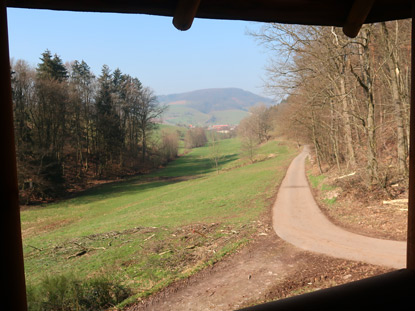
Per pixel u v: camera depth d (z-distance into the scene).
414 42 1.75
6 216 1.29
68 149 63.03
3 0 1.33
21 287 1.33
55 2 1.78
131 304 10.76
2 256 1.27
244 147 79.75
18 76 46.44
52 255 19.31
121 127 72.94
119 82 78.94
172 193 44.00
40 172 44.53
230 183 43.84
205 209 28.78
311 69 20.12
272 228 17.94
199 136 127.44
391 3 2.26
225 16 2.14
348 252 12.45
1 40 1.30
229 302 10.06
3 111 1.29
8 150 1.31
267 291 10.37
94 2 1.82
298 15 2.23
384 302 1.29
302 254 13.25
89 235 22.83
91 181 58.22
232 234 17.94
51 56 61.50
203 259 14.34
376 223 15.38
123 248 18.27
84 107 63.84
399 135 20.08
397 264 10.52
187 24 2.00
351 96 21.78
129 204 40.47
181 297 10.87
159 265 14.39
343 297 1.32
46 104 51.28
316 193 27.62
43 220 34.84
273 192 31.48
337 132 31.72
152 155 83.12
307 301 1.32
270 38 19.41
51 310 9.72
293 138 49.53
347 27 2.31
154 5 1.93
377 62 23.78
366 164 22.59
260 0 2.10
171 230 21.02
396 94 19.95
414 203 1.75
